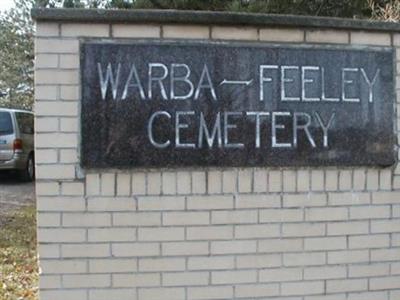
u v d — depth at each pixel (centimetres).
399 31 338
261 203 324
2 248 690
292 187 328
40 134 305
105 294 311
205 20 314
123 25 311
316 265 330
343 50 332
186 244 317
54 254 307
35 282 543
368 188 337
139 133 312
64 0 1032
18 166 1237
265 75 324
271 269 325
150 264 314
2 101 2600
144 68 313
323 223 331
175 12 312
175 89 316
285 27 325
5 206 988
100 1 988
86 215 309
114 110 311
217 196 319
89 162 308
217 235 319
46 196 306
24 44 2484
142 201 313
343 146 333
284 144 326
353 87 334
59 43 306
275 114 325
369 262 337
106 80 310
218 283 320
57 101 306
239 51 321
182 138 316
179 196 316
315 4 792
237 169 321
